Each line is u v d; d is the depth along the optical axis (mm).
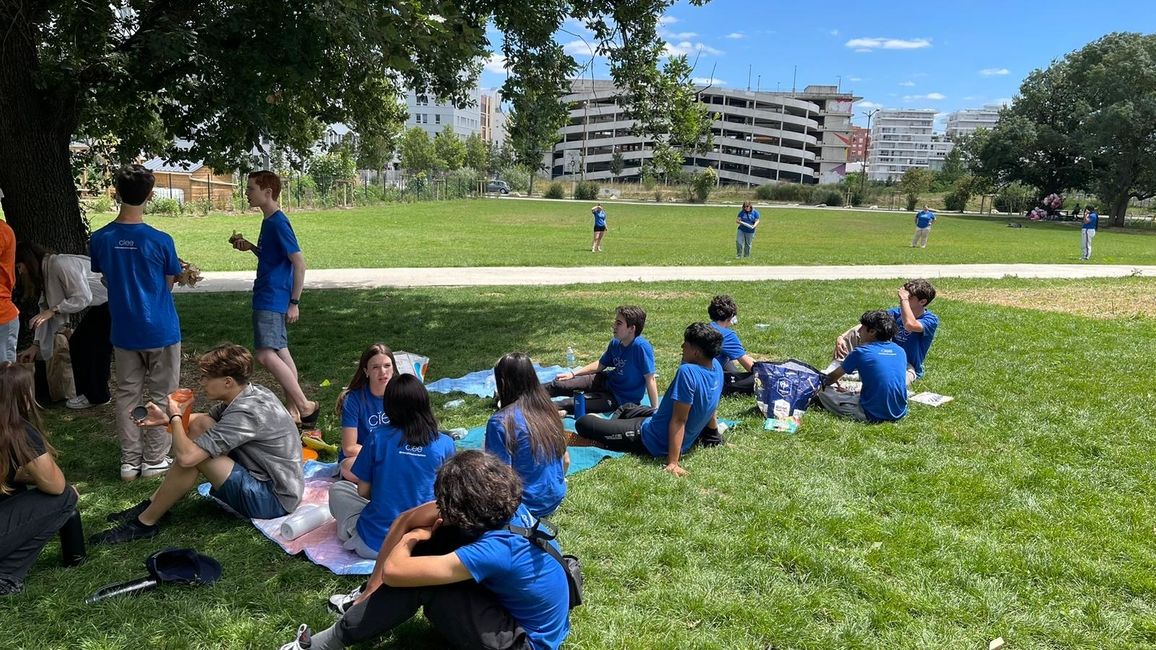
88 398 6492
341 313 11570
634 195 89250
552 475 4016
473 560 2799
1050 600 3656
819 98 150250
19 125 7324
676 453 5242
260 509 4309
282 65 6895
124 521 4285
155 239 4941
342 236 27656
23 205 7516
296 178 45719
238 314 11125
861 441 5871
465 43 6719
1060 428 6191
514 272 17641
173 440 4094
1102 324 11219
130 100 7898
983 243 32094
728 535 4293
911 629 3420
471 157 109062
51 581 3730
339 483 4133
